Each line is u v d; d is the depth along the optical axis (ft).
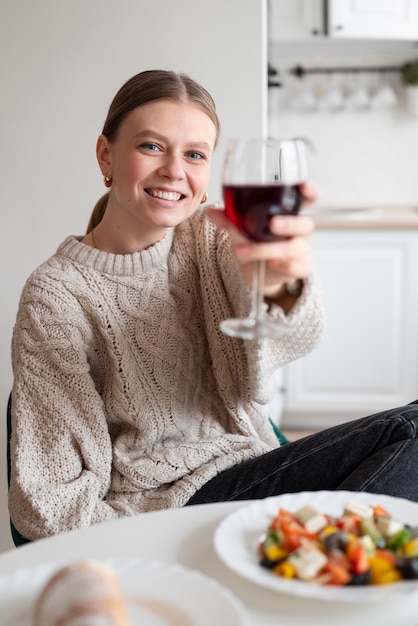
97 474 4.69
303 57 13.69
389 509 3.22
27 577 2.76
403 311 12.01
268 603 2.72
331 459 4.66
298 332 4.44
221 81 6.98
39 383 4.70
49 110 7.09
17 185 7.21
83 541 3.14
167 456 4.87
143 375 4.98
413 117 13.79
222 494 4.75
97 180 7.18
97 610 2.28
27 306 4.80
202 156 4.83
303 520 3.01
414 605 2.70
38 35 7.00
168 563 2.97
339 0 12.26
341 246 11.93
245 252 3.45
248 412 5.20
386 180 13.97
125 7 6.93
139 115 4.70
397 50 13.30
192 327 5.23
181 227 5.32
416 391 12.20
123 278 4.99
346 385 12.30
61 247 5.09
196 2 6.90
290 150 3.30
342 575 2.68
